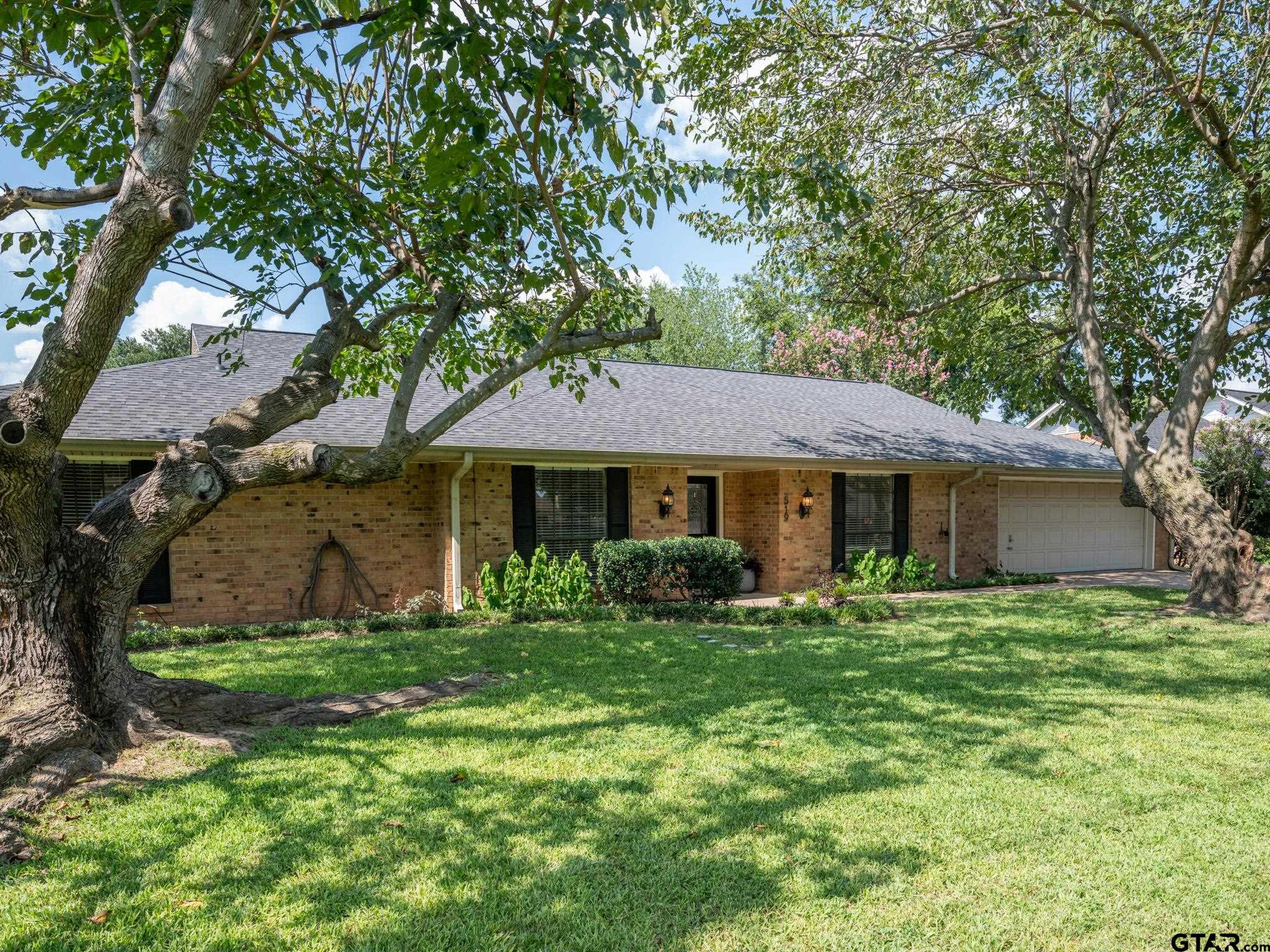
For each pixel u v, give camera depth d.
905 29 10.20
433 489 11.97
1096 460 17.88
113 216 4.12
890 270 12.07
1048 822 3.82
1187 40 9.05
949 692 6.43
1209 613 10.80
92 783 4.29
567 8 4.53
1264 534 19.81
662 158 5.58
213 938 2.83
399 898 3.11
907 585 14.49
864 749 4.93
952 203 12.56
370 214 6.85
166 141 4.14
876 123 11.14
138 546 4.96
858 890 3.17
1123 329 13.40
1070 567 19.28
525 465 12.21
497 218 6.00
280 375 12.23
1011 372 14.89
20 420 4.21
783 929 2.90
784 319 22.95
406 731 5.33
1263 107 10.11
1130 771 4.52
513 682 6.83
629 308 7.52
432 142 5.91
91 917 2.96
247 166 6.14
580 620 10.59
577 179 6.79
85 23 5.34
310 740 5.12
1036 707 5.96
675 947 2.80
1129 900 3.10
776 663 7.64
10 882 3.23
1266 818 3.86
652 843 3.59
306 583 11.02
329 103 6.86
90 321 4.29
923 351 16.42
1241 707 5.97
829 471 14.77
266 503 10.80
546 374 14.89
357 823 3.80
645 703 6.09
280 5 4.57
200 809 3.95
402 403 6.05
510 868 3.37
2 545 4.43
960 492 16.42
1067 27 9.12
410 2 4.04
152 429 9.46
